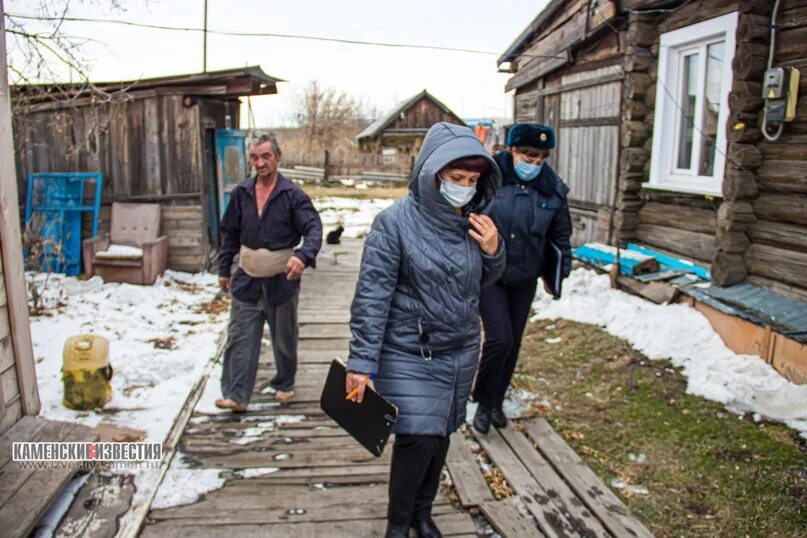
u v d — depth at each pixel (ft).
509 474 11.07
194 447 11.87
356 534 9.34
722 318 16.22
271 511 9.87
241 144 32.42
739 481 10.88
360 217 47.39
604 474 11.27
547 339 18.39
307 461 11.46
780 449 11.71
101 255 24.64
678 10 20.83
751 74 16.19
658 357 16.07
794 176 15.60
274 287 12.77
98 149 26.35
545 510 10.05
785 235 16.01
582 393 14.60
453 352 8.34
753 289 16.83
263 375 15.67
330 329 19.57
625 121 23.17
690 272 20.10
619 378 15.16
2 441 10.39
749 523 9.78
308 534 9.32
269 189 12.50
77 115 26.09
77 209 25.96
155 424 12.64
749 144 16.65
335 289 24.84
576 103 27.96
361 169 83.92
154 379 15.01
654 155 22.21
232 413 13.38
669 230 21.84
